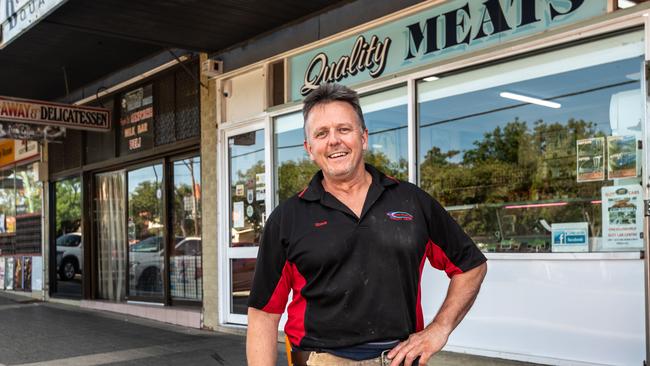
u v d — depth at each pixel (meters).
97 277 11.29
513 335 5.11
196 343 7.25
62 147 12.02
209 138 8.33
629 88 4.57
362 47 6.33
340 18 6.47
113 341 7.54
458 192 5.69
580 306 4.74
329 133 2.28
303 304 2.31
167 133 9.29
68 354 6.80
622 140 4.62
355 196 2.32
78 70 10.01
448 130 5.72
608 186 4.71
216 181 8.20
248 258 7.80
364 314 2.20
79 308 11.05
